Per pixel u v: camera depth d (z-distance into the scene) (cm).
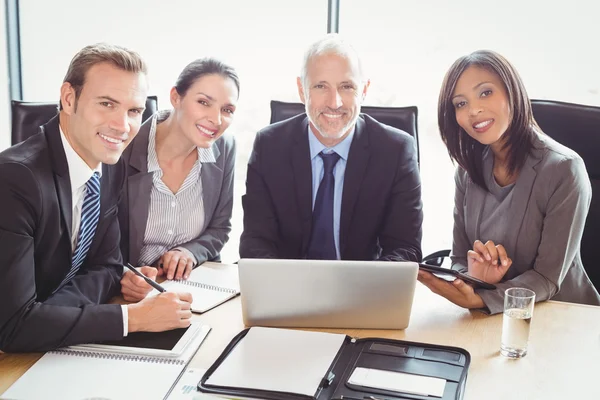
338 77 221
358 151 232
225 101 229
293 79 372
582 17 329
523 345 151
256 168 238
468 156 216
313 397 130
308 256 238
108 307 157
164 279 201
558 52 336
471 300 176
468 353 149
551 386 139
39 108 255
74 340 151
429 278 177
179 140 230
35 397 131
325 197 233
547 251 198
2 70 389
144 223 231
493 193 215
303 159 234
